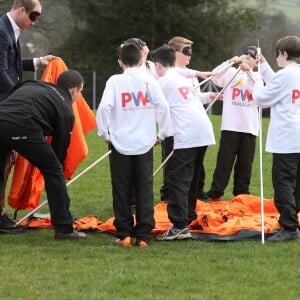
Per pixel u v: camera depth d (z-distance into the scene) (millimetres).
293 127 9133
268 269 7758
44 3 46781
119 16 47656
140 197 8969
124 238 8945
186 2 48531
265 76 9844
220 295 6785
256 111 12398
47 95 9117
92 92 45438
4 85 9391
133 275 7477
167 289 7008
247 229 9430
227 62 11500
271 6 44531
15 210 10680
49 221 10289
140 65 9086
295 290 6980
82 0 47781
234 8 49125
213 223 9859
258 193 13992
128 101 8914
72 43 48312
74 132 10234
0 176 9773
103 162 19031
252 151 12438
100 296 6723
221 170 12383
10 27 9586
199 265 7934
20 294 6781
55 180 9141
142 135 8898
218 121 33344
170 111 9555
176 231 9266
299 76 9188
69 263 8031
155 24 48000
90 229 9859
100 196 13445
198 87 11250
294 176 9266
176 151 9438
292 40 9219
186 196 9352
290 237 9234
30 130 8906
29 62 10617
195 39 48188
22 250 8672
